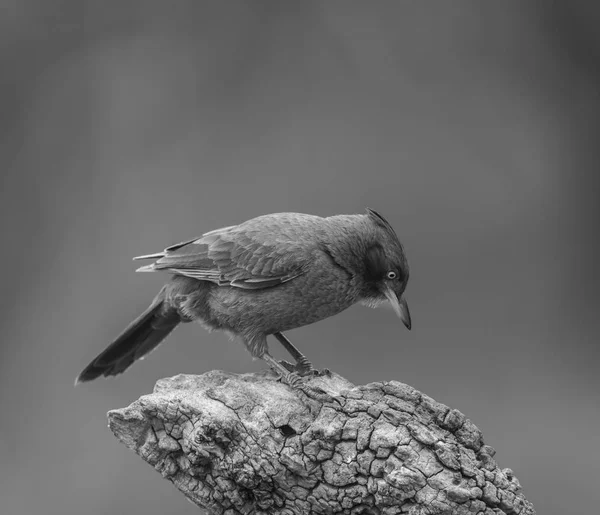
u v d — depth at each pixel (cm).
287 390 696
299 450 661
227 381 708
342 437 655
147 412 691
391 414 654
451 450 636
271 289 887
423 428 645
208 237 923
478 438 656
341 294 895
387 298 909
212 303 916
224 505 698
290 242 880
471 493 623
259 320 898
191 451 682
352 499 656
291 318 901
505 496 631
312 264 877
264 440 669
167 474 702
